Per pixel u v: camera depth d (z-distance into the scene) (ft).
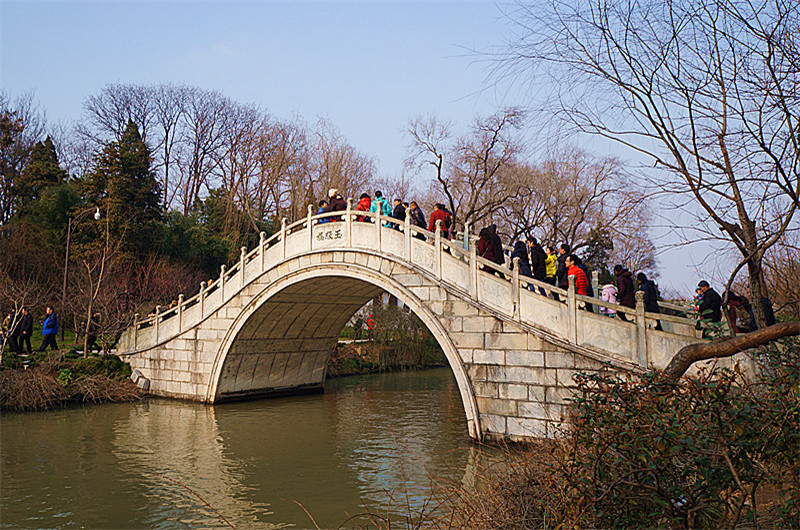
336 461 45.27
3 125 127.95
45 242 108.37
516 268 46.01
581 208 89.15
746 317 32.07
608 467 17.78
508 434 45.44
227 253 127.44
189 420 62.13
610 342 40.83
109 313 87.30
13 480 40.34
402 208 58.49
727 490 19.43
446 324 49.75
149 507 35.14
